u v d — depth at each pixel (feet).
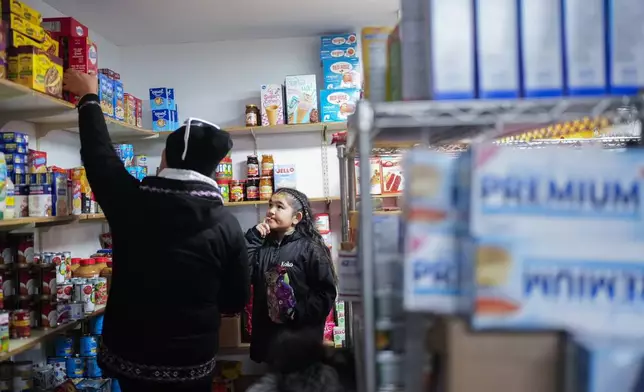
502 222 2.42
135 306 5.09
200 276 5.23
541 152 2.43
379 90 3.25
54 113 6.90
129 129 9.64
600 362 2.18
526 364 2.41
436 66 2.73
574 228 2.41
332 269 7.67
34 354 7.84
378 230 3.09
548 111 2.74
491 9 2.72
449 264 2.59
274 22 10.61
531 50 2.72
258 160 11.83
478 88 2.73
